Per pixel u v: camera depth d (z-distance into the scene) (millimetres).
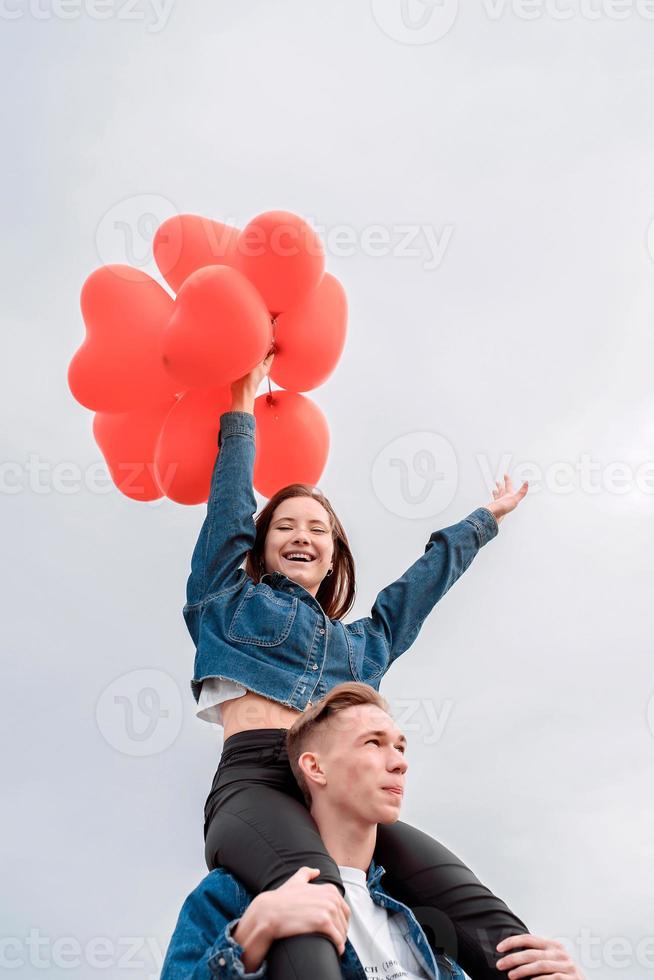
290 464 4016
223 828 2828
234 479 3592
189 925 2676
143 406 3859
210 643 3381
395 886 2898
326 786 2830
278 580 3557
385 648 3547
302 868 2564
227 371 3572
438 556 3758
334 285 4047
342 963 2586
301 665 3359
